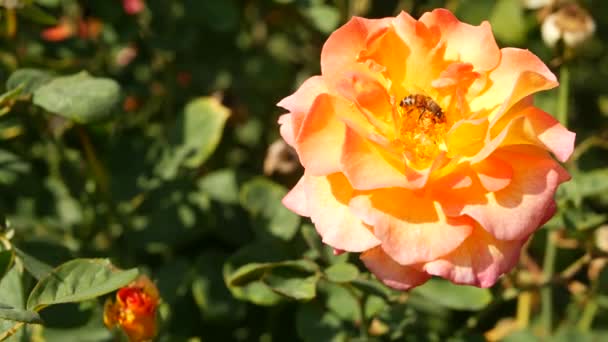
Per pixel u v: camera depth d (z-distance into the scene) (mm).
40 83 558
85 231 627
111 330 528
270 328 620
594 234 584
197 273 602
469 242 484
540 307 661
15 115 598
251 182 587
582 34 614
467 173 485
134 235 621
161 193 634
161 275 605
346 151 476
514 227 476
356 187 473
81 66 667
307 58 751
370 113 493
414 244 476
